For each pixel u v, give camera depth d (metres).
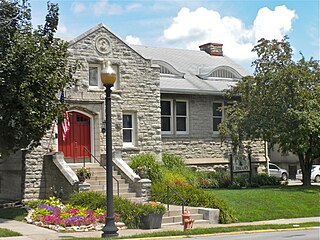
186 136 29.50
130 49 25.50
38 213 17.81
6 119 17.66
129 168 22.81
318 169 44.34
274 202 22.19
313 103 26.47
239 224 18.39
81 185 20.12
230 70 33.38
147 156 24.11
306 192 24.92
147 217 16.88
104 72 14.52
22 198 21.67
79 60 23.78
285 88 26.84
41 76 17.53
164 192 21.27
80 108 23.81
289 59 27.50
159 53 34.62
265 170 32.47
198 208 19.19
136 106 25.48
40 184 22.05
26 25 18.70
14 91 17.16
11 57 17.12
